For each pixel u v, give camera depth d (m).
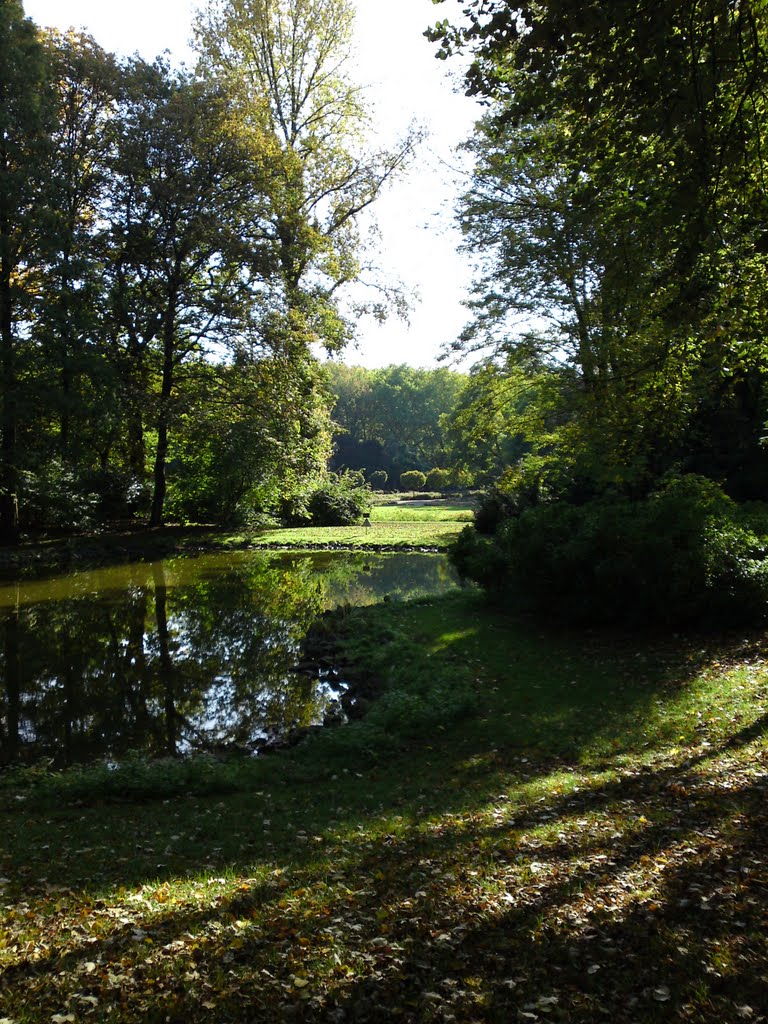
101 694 12.39
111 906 5.13
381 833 6.48
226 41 32.81
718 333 10.00
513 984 3.77
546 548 14.76
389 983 3.88
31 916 4.96
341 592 21.39
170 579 23.89
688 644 12.26
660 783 6.86
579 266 18.20
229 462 34.75
